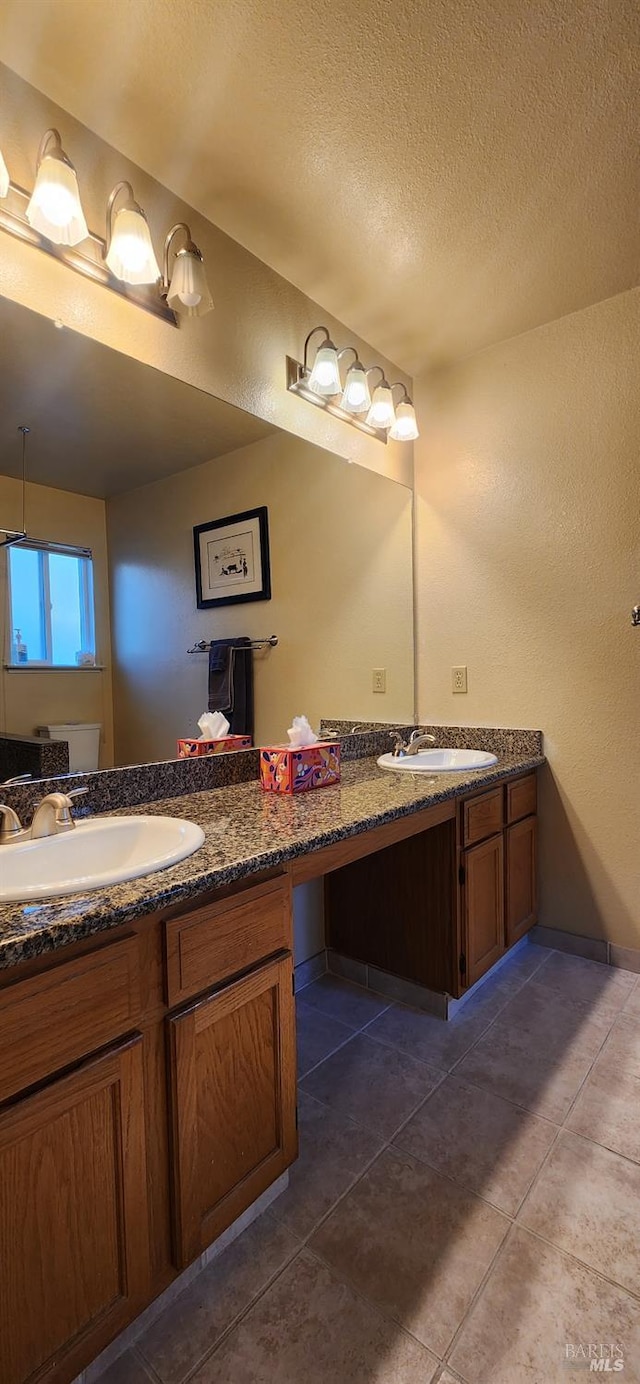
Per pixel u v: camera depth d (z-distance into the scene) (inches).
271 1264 42.9
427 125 54.4
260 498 76.8
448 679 100.2
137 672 64.2
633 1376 35.4
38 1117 31.5
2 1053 30.4
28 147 48.9
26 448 54.4
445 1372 36.0
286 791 66.4
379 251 70.4
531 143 56.3
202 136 54.6
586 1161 51.6
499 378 92.0
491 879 80.6
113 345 57.1
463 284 76.9
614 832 86.1
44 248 50.4
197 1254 40.0
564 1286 40.9
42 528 56.2
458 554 98.0
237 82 49.9
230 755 72.6
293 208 63.6
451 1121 56.8
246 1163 43.9
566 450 86.7
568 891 90.7
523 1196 48.2
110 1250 35.2
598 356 83.0
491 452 93.7
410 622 102.2
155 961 37.7
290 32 46.3
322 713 87.4
